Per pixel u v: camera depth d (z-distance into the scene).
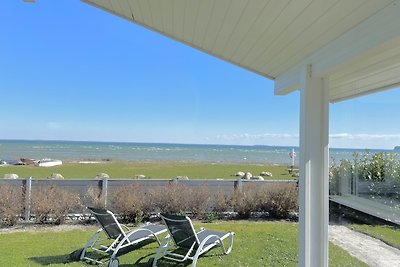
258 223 6.65
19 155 36.16
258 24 2.46
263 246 4.94
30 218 6.53
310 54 2.81
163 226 5.14
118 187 6.93
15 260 4.27
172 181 7.17
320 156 2.86
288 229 6.06
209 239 4.47
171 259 4.10
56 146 55.31
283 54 3.00
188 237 4.18
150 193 6.89
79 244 5.03
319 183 2.87
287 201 7.03
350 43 2.09
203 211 7.02
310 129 2.86
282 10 2.11
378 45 1.76
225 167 21.38
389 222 2.83
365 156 3.18
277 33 2.54
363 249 2.98
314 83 2.86
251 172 16.53
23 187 6.55
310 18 2.10
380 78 2.90
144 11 2.80
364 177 3.15
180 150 52.88
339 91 3.25
